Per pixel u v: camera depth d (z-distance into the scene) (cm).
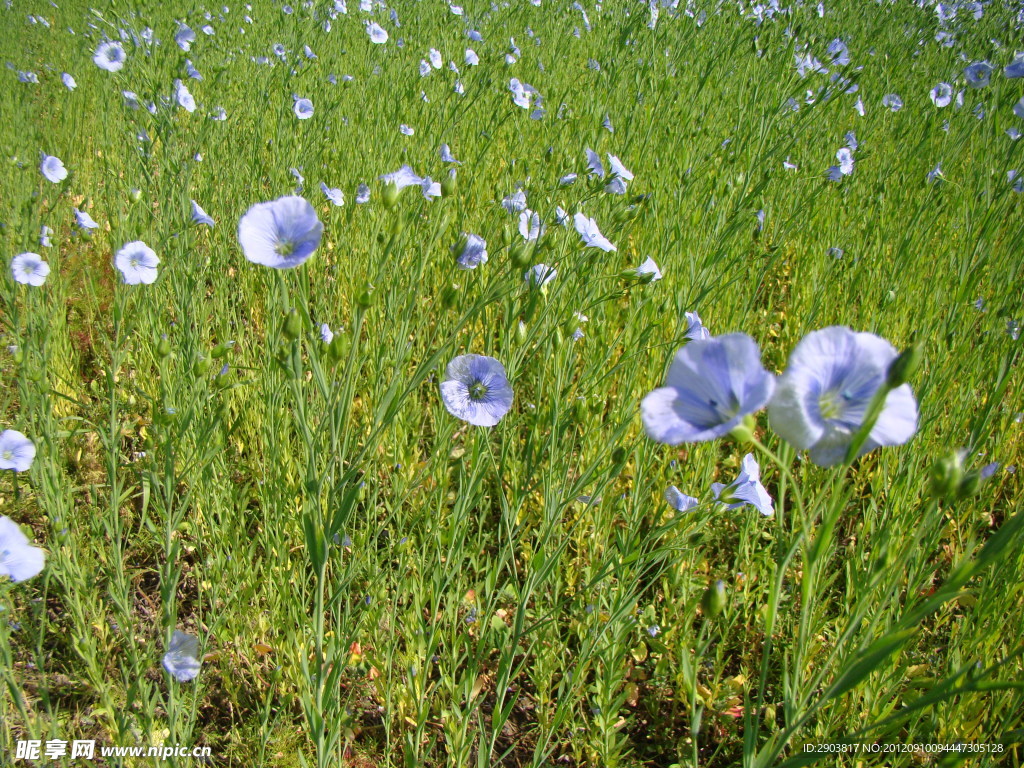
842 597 41
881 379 18
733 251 55
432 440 48
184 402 42
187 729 34
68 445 48
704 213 52
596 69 83
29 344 43
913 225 55
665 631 40
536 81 89
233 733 36
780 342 59
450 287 31
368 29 89
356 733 38
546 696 37
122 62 66
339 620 32
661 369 46
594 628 33
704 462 43
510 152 64
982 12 102
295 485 42
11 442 35
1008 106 56
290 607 36
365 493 39
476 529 45
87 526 42
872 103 85
